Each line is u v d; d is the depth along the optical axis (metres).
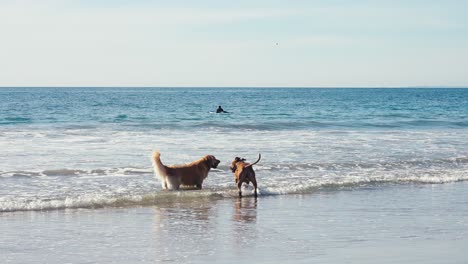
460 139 26.02
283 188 13.98
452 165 18.52
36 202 11.61
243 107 61.81
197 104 68.31
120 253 8.31
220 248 8.66
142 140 23.59
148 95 123.31
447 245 8.89
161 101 79.19
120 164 17.23
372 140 25.00
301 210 11.82
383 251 8.49
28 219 10.49
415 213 11.56
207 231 9.85
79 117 38.97
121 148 20.86
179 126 30.67
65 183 14.27
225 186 14.50
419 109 57.81
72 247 8.62
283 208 12.02
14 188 13.51
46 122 33.62
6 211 11.09
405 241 9.16
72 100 80.25
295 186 14.24
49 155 18.86
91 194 12.85
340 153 20.47
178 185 13.84
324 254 8.31
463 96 128.00
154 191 13.48
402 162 18.73
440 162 18.98
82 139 23.69
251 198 13.16
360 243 9.01
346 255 8.25
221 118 40.44
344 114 47.09
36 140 23.08
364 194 13.77
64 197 12.47
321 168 17.30
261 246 8.80
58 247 8.61
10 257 8.03
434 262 7.87
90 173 15.73
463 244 8.98
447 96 128.12
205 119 38.97
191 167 14.09
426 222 10.68
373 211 11.75
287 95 134.75
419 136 27.22
